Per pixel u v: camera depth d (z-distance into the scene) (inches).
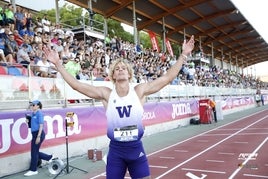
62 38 625.0
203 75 1327.5
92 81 498.9
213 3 1123.3
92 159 417.4
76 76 496.1
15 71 385.4
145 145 534.9
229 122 910.4
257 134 605.3
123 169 130.0
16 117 354.9
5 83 357.1
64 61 525.0
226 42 1798.7
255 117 1047.6
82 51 633.0
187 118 883.4
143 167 129.7
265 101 2171.5
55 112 413.1
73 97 460.8
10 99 362.3
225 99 1268.5
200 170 332.5
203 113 898.7
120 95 128.3
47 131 397.1
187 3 1072.2
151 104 691.4
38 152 348.5
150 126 677.9
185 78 1038.4
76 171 349.4
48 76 446.3
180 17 1211.2
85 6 887.7
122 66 129.1
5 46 434.6
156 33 1326.3
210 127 794.8
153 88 133.2
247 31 1567.4
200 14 1222.9
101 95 133.1
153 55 1034.7
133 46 939.3
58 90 434.6
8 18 491.2
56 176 322.7
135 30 984.3
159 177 313.1
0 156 333.4
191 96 935.0
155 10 1094.4
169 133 695.7
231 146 480.1
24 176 335.0
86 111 475.2
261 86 2484.0
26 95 383.2
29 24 552.4
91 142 479.2
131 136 126.0
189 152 449.4
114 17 1043.3
